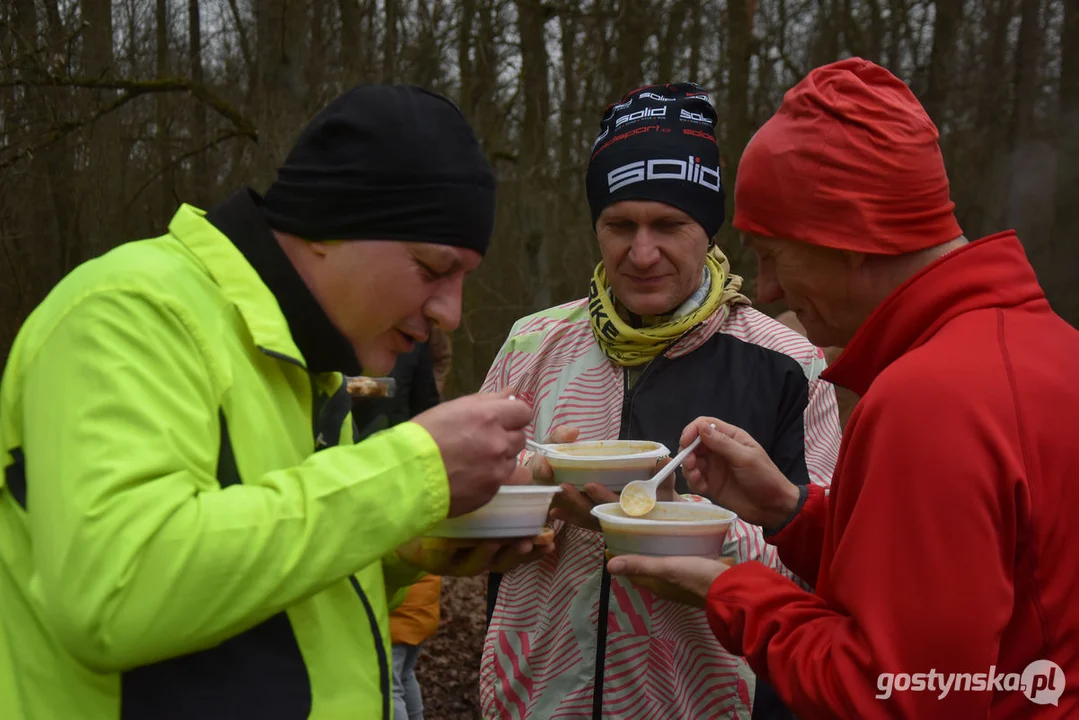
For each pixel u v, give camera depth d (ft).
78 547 3.24
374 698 4.28
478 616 19.08
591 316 7.54
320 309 4.14
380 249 4.05
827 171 4.62
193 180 34.42
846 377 4.91
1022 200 37.27
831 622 4.37
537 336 7.88
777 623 4.57
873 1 34.99
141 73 32.89
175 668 3.74
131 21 32.45
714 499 6.40
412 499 3.72
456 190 4.09
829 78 4.81
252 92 30.71
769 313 28.91
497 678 7.24
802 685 4.19
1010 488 3.77
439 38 31.78
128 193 34.22
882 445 4.00
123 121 33.22
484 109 33.50
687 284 7.18
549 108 32.09
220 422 3.84
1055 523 3.86
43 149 29.71
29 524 3.67
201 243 4.10
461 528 5.07
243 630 3.53
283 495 3.56
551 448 6.57
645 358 7.26
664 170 6.87
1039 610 3.89
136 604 3.25
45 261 33.04
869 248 4.59
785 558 6.16
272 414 4.03
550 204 36.73
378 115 4.01
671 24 33.42
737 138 31.53
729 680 6.61
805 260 4.91
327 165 4.05
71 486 3.30
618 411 7.24
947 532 3.77
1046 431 3.90
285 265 4.11
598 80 33.32
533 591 7.23
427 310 4.27
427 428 3.87
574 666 6.84
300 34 27.35
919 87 35.96
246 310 3.96
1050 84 37.86
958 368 3.99
